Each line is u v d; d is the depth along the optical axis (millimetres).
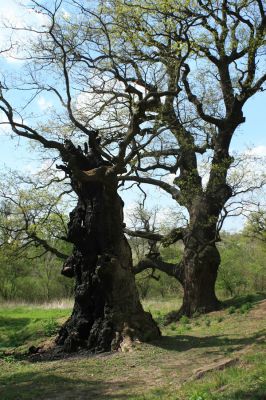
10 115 15141
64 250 43812
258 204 23938
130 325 15375
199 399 8148
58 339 17125
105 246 16016
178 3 19969
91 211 16031
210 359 12406
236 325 18188
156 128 21219
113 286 15656
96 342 15430
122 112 24406
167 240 25078
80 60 20984
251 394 8062
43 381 11688
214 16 21922
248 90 23406
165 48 21812
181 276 24359
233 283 37344
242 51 23375
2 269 48031
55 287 52469
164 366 12297
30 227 25125
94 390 10680
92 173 15625
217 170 23375
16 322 29312
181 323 21734
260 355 10781
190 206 24672
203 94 25250
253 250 39344
